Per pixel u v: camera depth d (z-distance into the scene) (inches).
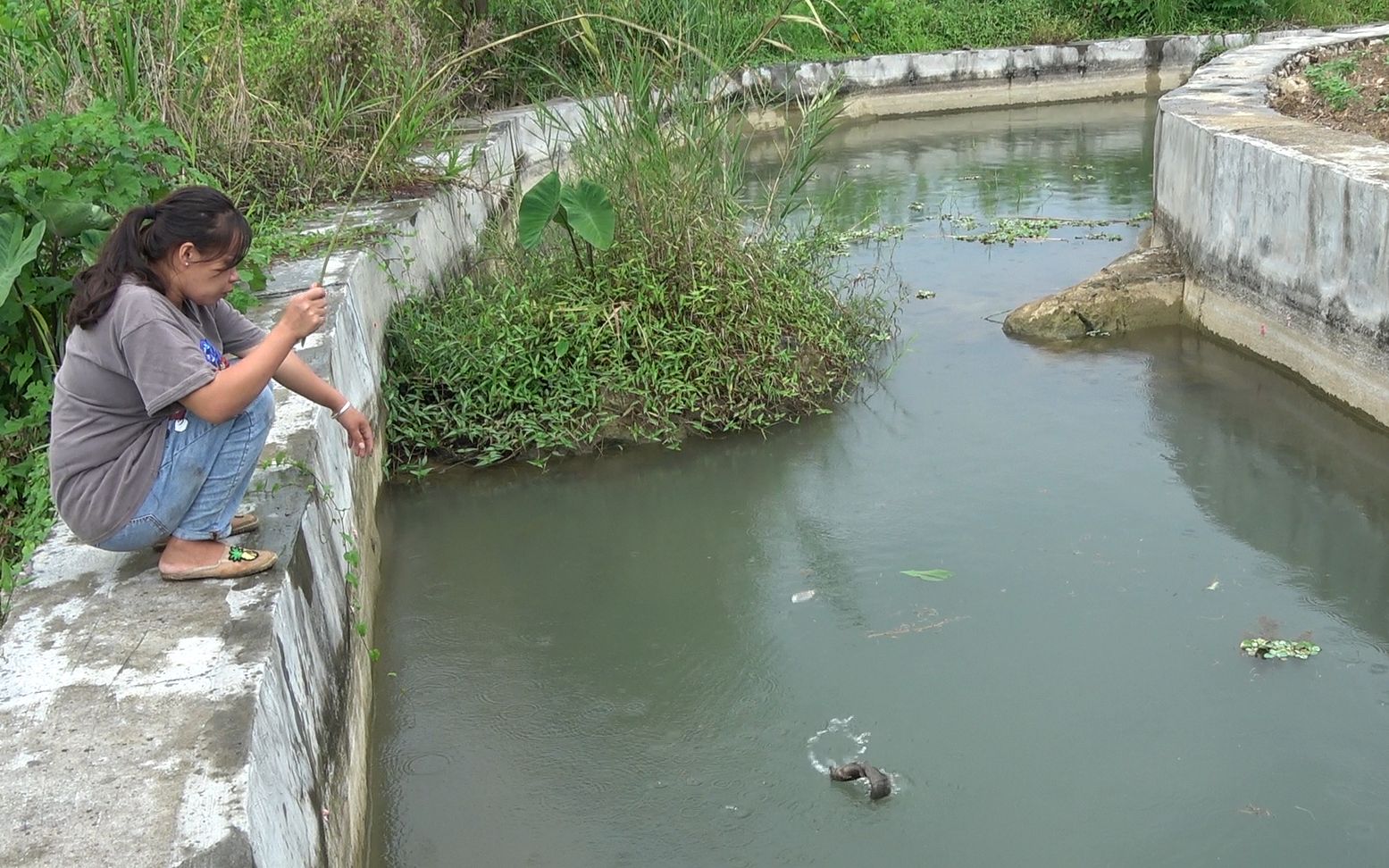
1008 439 256.1
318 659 135.9
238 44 303.6
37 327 180.5
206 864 91.0
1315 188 261.7
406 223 271.1
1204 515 222.2
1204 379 285.7
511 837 150.3
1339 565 204.7
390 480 246.4
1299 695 171.2
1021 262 374.9
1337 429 256.4
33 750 103.7
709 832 149.5
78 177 188.1
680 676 181.3
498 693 179.0
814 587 203.3
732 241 280.4
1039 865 141.6
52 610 124.7
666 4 350.0
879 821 150.0
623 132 287.7
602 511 234.8
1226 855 142.1
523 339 257.8
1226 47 681.0
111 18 271.9
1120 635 186.1
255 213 267.9
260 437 127.3
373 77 329.1
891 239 403.2
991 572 204.2
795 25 658.8
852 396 281.9
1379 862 140.6
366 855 144.6
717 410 264.7
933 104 668.1
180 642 118.0
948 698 172.6
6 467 168.9
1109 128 598.5
